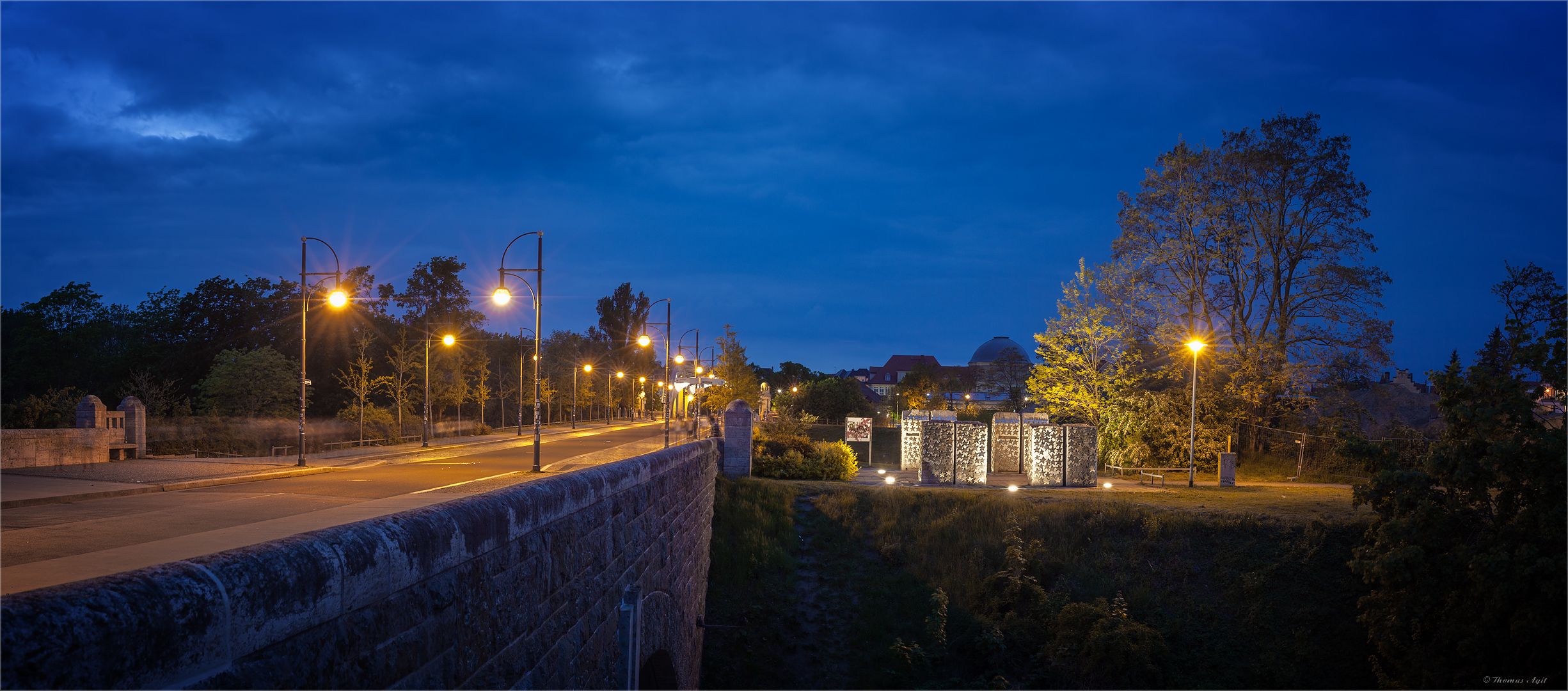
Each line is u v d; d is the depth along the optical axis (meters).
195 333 49.81
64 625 1.90
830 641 15.62
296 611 2.68
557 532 5.19
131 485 17.47
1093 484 25.72
